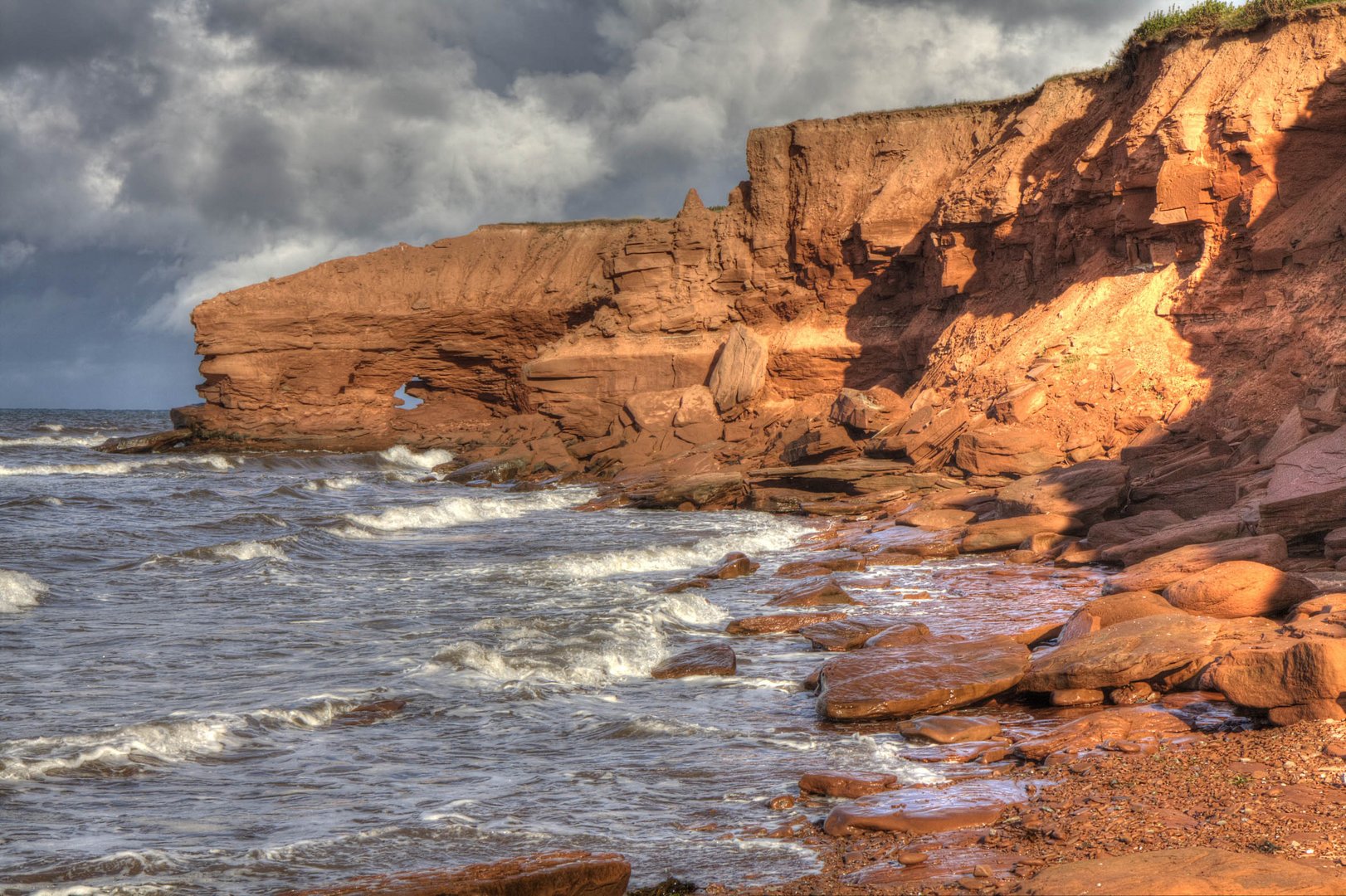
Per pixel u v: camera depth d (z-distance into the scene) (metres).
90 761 10.48
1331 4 33.62
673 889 7.48
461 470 49.59
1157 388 31.97
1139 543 20.70
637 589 21.12
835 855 8.02
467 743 11.36
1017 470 31.94
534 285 63.66
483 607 19.17
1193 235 34.50
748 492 37.97
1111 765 9.34
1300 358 29.06
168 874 7.86
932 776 9.84
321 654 15.51
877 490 34.56
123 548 27.34
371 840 8.54
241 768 10.52
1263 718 10.33
